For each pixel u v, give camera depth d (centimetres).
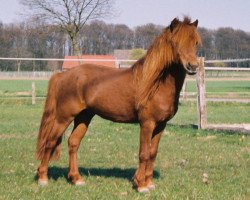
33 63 6041
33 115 1967
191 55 602
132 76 663
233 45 8644
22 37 7606
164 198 623
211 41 8625
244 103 2534
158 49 632
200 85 1431
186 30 610
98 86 684
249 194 661
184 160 938
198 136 1313
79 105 702
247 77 5531
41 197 631
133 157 988
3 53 7625
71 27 4241
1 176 772
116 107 673
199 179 762
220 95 3119
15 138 1267
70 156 732
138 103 641
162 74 630
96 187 698
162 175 792
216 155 1009
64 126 716
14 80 5416
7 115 1955
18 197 630
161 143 1182
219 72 5744
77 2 4178
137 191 668
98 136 1325
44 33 4325
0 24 7812
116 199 622
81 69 712
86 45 9325
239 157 986
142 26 9456
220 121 1741
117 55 8275
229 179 762
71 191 670
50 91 727
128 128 1516
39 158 719
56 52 7469
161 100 634
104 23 9550
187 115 1967
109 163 920
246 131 1360
